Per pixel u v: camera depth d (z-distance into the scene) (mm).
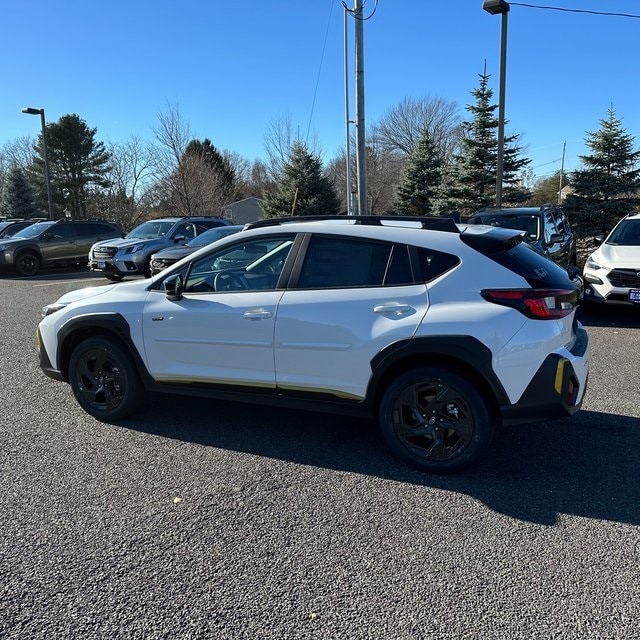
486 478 3711
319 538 3053
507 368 3469
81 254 18641
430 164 31609
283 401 4113
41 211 45875
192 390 4406
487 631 2359
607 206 19781
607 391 5387
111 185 41375
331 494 3527
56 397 5414
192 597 2592
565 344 3672
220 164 52594
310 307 3895
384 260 3828
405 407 3785
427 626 2393
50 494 3543
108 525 3189
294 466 3918
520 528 3121
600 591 2596
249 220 55594
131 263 14516
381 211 50594
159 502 3439
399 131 57219
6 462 4000
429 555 2891
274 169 40125
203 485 3652
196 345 4289
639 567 2768
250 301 4098
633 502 3387
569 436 4359
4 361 6777
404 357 3670
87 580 2715
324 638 2334
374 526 3166
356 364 3793
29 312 10453
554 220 11305
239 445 4277
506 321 3479
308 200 30641
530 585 2646
